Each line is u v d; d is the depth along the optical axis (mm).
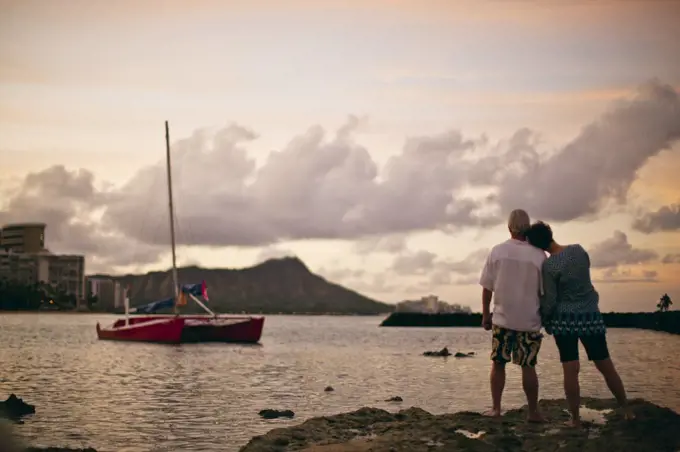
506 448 5480
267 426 8578
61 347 29547
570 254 5934
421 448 5477
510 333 6211
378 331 61812
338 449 5547
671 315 48344
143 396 11883
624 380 13523
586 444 5367
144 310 33438
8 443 7148
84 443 7391
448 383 14172
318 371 17641
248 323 32656
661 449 5234
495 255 6207
